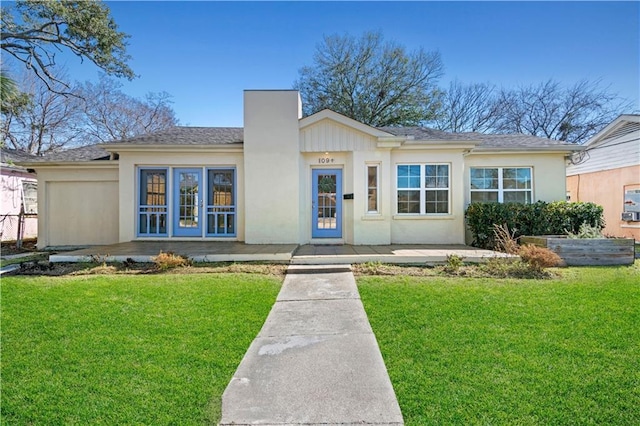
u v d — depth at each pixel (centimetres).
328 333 399
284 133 1012
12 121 2220
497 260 731
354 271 712
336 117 1009
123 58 1551
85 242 1134
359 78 2534
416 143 1027
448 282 618
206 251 852
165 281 634
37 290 574
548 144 1120
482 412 242
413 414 242
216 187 1074
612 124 1326
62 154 1216
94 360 328
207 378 295
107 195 1134
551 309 465
